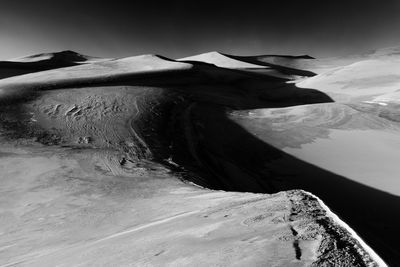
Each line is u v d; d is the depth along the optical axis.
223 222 5.46
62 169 16.69
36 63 93.75
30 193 13.72
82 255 5.71
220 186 17.06
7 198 13.25
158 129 26.48
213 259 3.74
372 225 13.88
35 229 9.90
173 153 21.75
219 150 24.03
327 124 28.84
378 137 25.66
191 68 67.75
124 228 8.41
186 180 15.37
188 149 23.31
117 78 50.09
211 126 28.94
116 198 12.37
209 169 20.02
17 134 22.23
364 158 21.97
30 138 21.78
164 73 59.19
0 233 10.03
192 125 28.69
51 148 20.20
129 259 4.59
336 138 25.77
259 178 19.86
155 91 38.69
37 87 36.38
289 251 3.52
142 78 52.88
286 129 28.05
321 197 17.17
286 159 22.45
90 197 12.80
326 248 3.49
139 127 25.91
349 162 21.45
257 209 5.95
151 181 14.76
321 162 21.67
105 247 5.90
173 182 14.49
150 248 4.86
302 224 4.48
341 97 49.62
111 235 7.55
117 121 26.77
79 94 33.78
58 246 7.83
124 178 15.34
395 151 22.98
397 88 48.31
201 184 15.84
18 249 8.25
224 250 3.95
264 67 108.94
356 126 28.19
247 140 25.92
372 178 19.09
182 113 31.80
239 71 86.88
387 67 61.41
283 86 63.22
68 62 103.00
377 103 35.53
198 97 40.69
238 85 62.62
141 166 17.62
